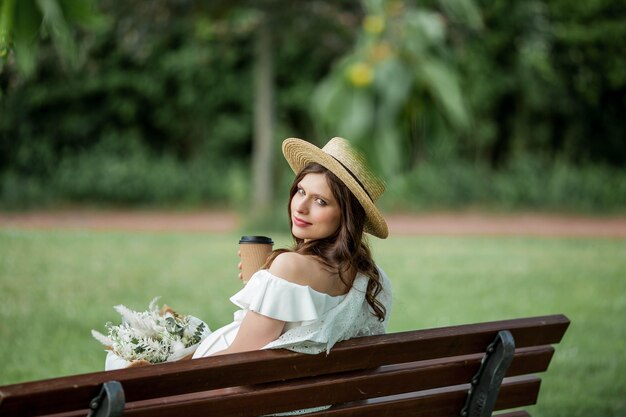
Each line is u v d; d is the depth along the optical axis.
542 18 16.44
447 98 9.68
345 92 9.88
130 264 9.04
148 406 2.09
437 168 18.69
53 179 18.28
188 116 21.31
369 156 9.65
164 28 14.07
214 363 2.13
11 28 2.28
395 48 9.92
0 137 18.56
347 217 2.47
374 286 2.56
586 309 7.21
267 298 2.33
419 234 13.55
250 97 20.89
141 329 2.68
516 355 2.72
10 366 5.16
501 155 21.53
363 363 2.41
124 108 20.48
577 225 15.61
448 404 2.65
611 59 20.16
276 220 13.27
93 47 17.41
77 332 5.99
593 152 21.80
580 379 5.06
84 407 1.97
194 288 7.80
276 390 2.28
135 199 18.33
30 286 7.53
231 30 15.09
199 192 18.75
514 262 9.86
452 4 11.23
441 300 7.49
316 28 14.71
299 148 2.55
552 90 20.39
